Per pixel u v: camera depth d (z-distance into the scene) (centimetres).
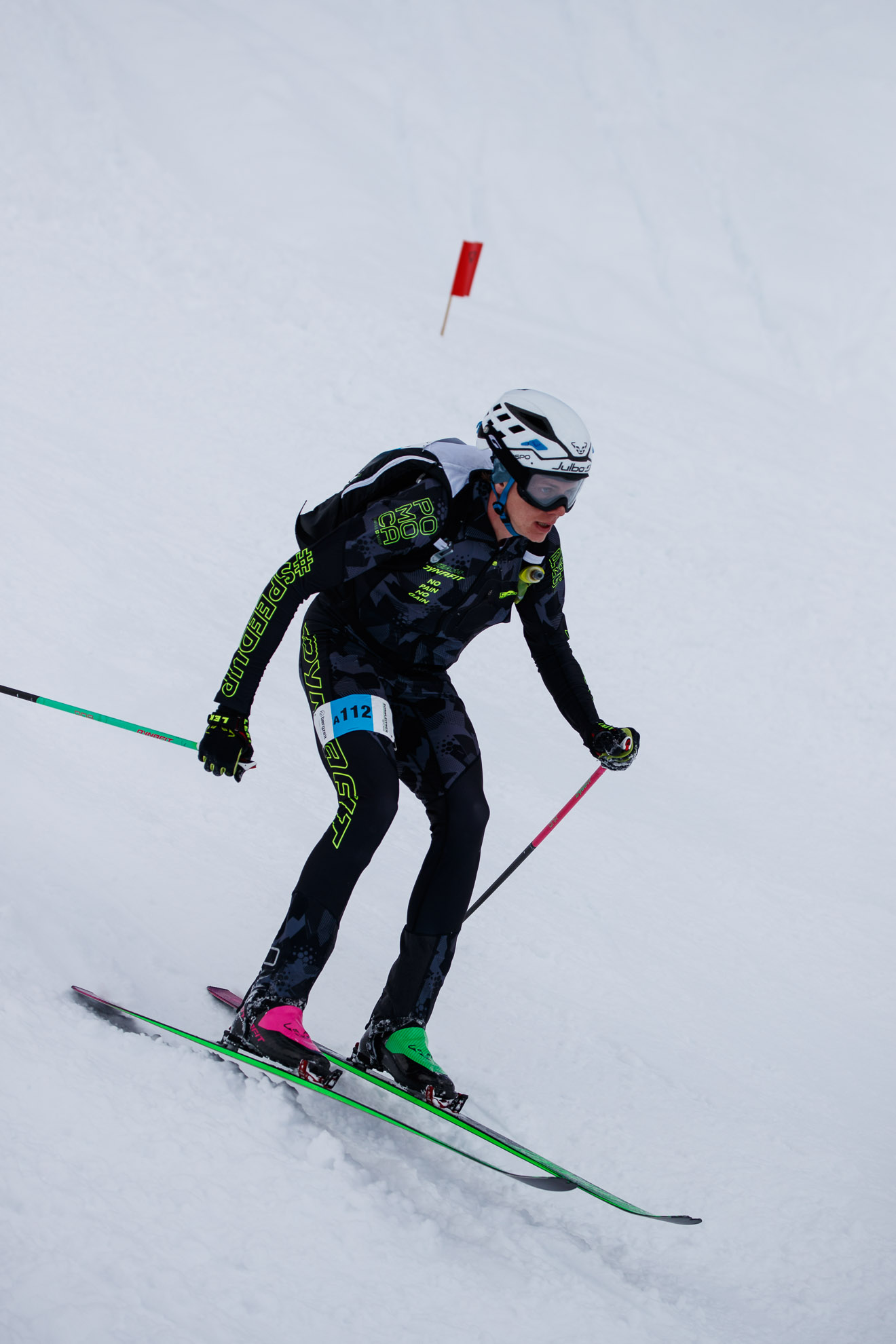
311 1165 328
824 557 1597
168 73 2764
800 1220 427
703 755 1096
